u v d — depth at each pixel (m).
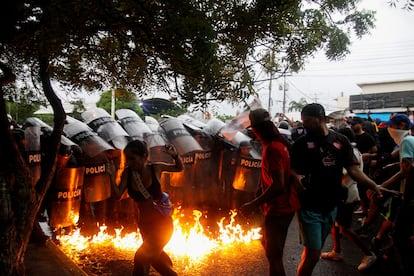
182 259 5.83
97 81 4.25
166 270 4.07
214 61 2.62
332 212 4.12
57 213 5.59
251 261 5.78
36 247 5.18
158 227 4.05
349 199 5.33
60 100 4.02
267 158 3.98
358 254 6.19
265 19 2.83
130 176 4.09
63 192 5.55
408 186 4.71
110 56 3.58
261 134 4.07
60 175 5.49
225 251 6.20
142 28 2.77
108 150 6.00
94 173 5.92
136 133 6.54
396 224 4.85
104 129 6.41
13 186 3.29
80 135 5.95
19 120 6.25
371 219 6.80
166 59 2.86
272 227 4.07
